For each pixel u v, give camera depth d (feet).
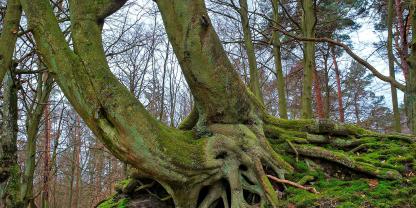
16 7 15.16
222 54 16.71
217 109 16.93
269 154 17.31
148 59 63.93
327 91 60.80
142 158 14.23
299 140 20.03
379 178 17.71
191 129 18.52
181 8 16.08
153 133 14.38
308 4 32.68
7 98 20.74
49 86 31.55
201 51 16.14
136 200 18.66
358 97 91.76
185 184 15.53
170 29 16.47
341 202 15.46
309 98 32.94
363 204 15.23
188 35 16.11
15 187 20.16
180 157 15.01
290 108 83.51
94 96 14.08
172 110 66.59
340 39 58.85
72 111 63.87
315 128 20.95
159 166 14.58
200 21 16.16
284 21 45.03
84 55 14.58
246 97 17.76
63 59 14.58
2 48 14.48
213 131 16.99
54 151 45.09
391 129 76.23
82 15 15.35
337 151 20.11
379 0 42.29
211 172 16.02
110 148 14.37
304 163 19.03
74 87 14.35
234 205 15.88
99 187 73.26
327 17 45.60
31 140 29.89
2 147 20.17
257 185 16.49
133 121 13.97
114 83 14.34
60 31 15.21
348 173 18.56
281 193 16.72
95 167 81.51
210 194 16.43
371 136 22.13
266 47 45.50
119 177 73.31
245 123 17.78
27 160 29.35
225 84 16.72
